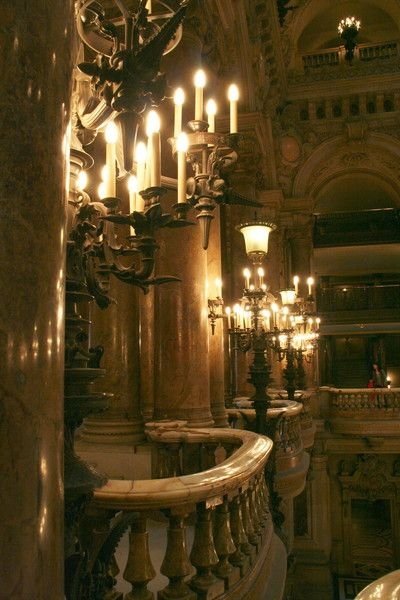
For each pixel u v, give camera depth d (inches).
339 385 1138.0
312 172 703.7
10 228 48.4
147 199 98.3
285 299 315.3
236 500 136.9
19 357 47.9
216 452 227.5
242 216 526.9
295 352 377.7
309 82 687.7
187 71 260.2
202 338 247.6
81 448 229.1
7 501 45.5
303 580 627.2
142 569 104.7
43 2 53.9
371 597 64.8
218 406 287.0
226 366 479.5
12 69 49.9
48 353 51.9
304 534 644.1
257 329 237.9
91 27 110.5
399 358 1142.3
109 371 231.5
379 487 673.6
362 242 1008.2
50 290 52.9
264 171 593.0
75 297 88.2
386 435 645.3
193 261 248.5
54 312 53.6
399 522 669.3
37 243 51.1
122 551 159.3
